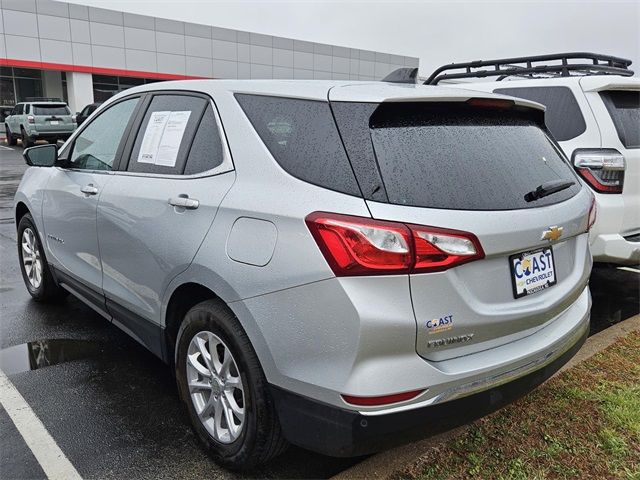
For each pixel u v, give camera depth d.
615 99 4.51
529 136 2.71
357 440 2.00
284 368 2.15
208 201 2.51
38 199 4.32
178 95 3.04
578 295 2.77
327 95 2.29
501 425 2.87
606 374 3.43
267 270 2.16
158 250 2.75
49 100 23.95
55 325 4.29
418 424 2.04
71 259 3.88
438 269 2.01
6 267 5.91
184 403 2.78
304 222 2.07
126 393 3.26
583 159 4.25
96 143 3.69
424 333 2.01
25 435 2.81
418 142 2.20
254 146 2.45
